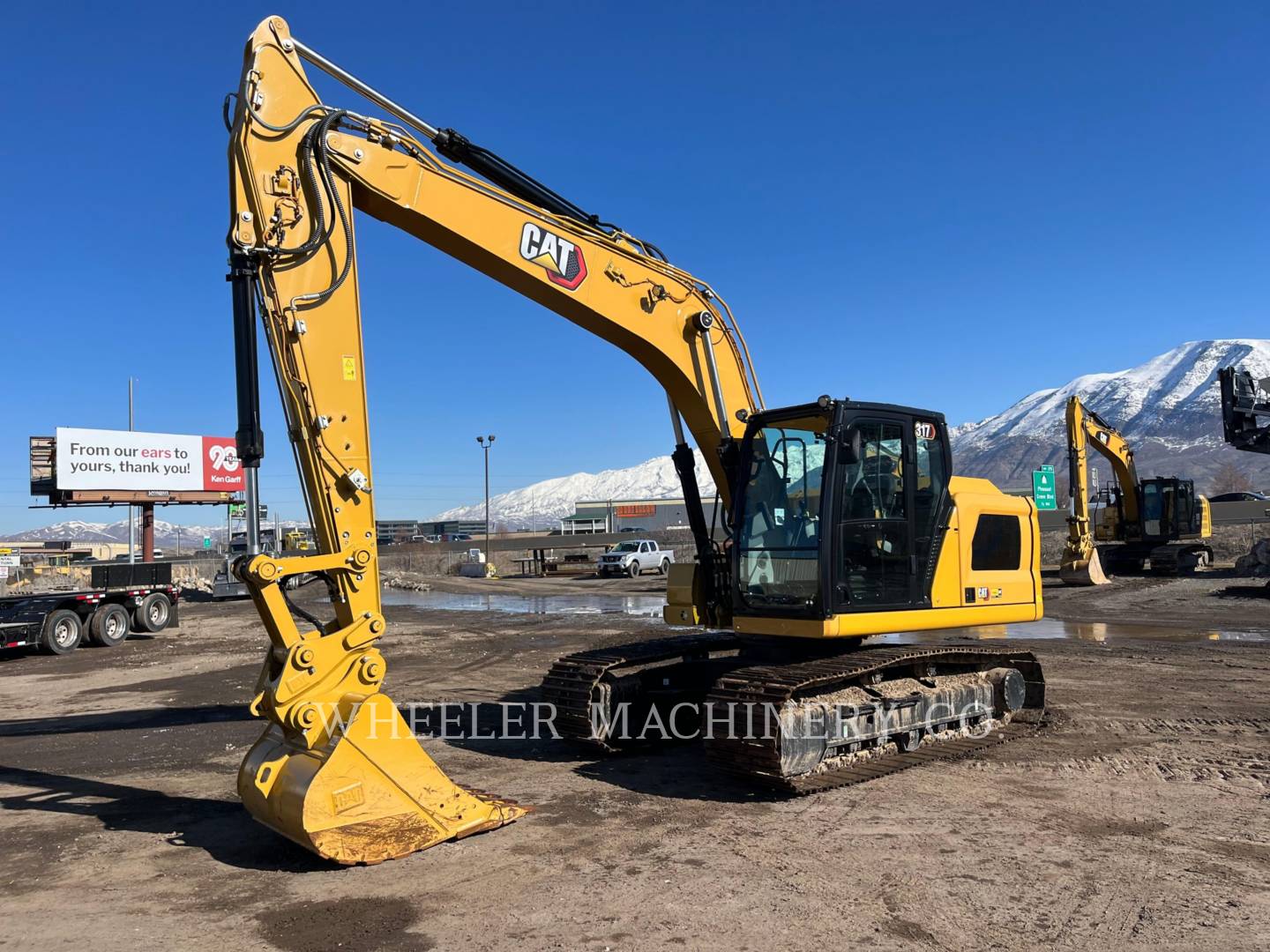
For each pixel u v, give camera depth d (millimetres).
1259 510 44969
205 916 4879
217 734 9945
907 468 7949
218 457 37312
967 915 4672
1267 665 12289
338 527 5688
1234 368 25375
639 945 4395
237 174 5617
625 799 6910
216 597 32656
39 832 6500
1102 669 12047
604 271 7523
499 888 5141
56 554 72250
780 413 7730
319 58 6035
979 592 8508
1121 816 6230
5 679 15250
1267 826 6008
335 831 5352
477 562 49000
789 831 6047
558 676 8398
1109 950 4266
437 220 6477
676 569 8734
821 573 7223
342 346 5863
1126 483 28484
